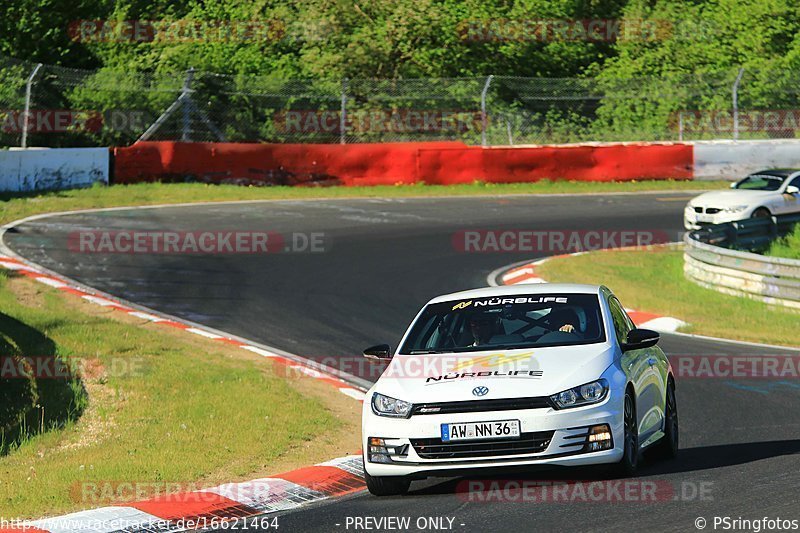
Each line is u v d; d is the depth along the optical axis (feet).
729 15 537.24
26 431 131.23
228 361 169.68
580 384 88.89
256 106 447.01
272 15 508.12
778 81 481.87
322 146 385.50
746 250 287.28
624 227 317.01
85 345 171.73
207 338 187.21
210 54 483.51
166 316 203.82
